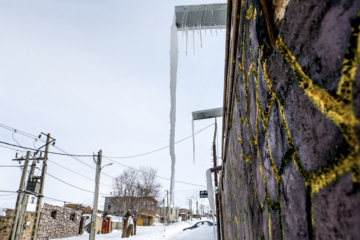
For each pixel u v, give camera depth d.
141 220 40.62
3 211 15.31
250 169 1.35
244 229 1.94
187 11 3.04
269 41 0.79
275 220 0.84
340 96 0.40
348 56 0.38
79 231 26.64
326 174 0.46
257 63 0.97
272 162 0.84
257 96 1.01
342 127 0.40
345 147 0.39
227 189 4.03
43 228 19.09
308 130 0.53
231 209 3.38
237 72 1.61
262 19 0.84
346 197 0.39
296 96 0.59
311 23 0.50
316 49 0.48
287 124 0.66
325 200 0.46
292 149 0.63
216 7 2.95
